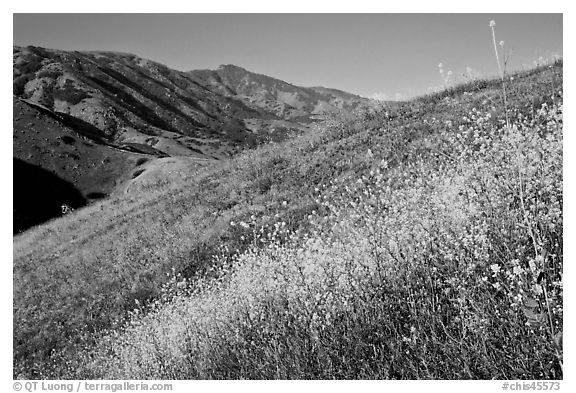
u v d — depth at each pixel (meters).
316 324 4.58
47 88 160.75
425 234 4.89
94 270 17.12
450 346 3.65
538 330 3.28
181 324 7.53
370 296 4.64
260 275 6.29
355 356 4.21
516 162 4.54
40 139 75.06
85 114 146.50
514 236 4.33
